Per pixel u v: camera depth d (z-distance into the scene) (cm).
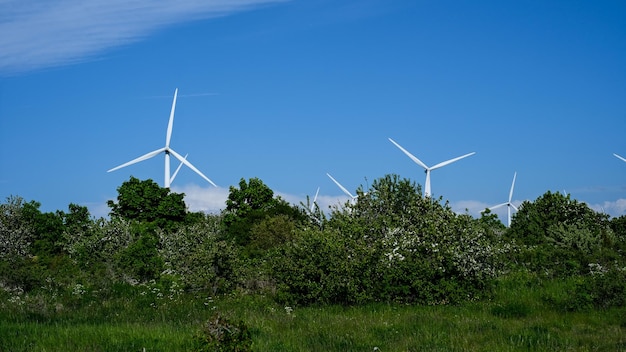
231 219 5247
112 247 3572
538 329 1659
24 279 2458
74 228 4334
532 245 3838
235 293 2355
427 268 2281
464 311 2067
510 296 2359
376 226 2581
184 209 5212
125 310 2075
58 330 1650
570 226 3603
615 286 2083
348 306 2247
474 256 2359
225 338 1298
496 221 4497
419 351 1435
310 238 2347
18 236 3975
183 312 2041
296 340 1536
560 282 2564
